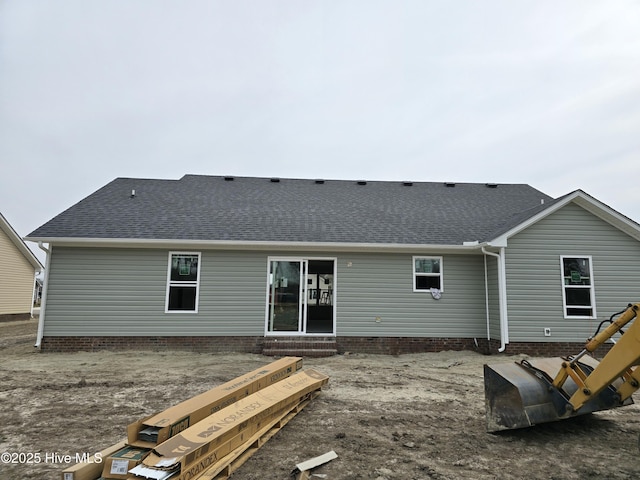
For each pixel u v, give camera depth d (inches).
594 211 419.8
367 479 137.8
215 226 453.1
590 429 194.5
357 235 451.5
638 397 260.5
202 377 302.8
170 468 116.6
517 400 179.0
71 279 414.6
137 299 418.6
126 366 345.7
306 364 367.6
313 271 525.3
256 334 425.4
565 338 406.3
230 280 431.5
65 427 190.4
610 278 413.7
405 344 434.0
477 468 148.2
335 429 190.7
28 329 709.3
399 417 210.4
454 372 335.9
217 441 139.3
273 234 442.0
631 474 144.3
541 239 418.0
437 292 441.4
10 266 893.2
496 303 422.6
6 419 202.4
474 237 457.4
